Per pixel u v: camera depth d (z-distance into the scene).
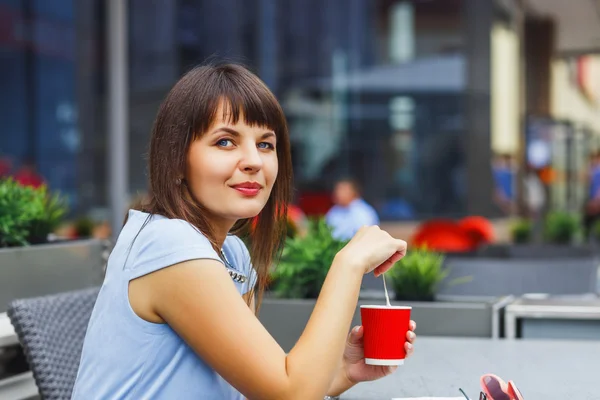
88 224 6.30
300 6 18.59
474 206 15.14
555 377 1.69
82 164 16.56
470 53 15.12
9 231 2.18
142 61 17.75
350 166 17.78
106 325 1.20
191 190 1.26
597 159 9.80
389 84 17.06
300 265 2.42
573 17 9.98
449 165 17.41
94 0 16.50
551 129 12.55
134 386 1.18
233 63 1.32
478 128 15.11
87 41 16.53
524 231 7.68
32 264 2.10
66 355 1.80
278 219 1.41
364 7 18.86
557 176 12.80
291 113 18.12
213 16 18.20
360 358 1.47
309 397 1.14
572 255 5.54
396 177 17.73
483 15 14.86
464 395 1.40
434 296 2.46
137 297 1.18
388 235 1.30
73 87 16.66
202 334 1.14
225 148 1.25
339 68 18.61
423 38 18.92
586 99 13.09
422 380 1.68
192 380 1.19
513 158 13.07
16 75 16.58
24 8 16.56
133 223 1.25
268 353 1.14
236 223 1.50
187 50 18.03
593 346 2.09
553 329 2.32
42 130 16.64
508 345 2.11
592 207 9.47
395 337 1.36
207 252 1.17
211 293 1.14
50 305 1.85
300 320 2.34
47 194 2.65
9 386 1.92
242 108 1.24
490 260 4.55
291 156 1.37
